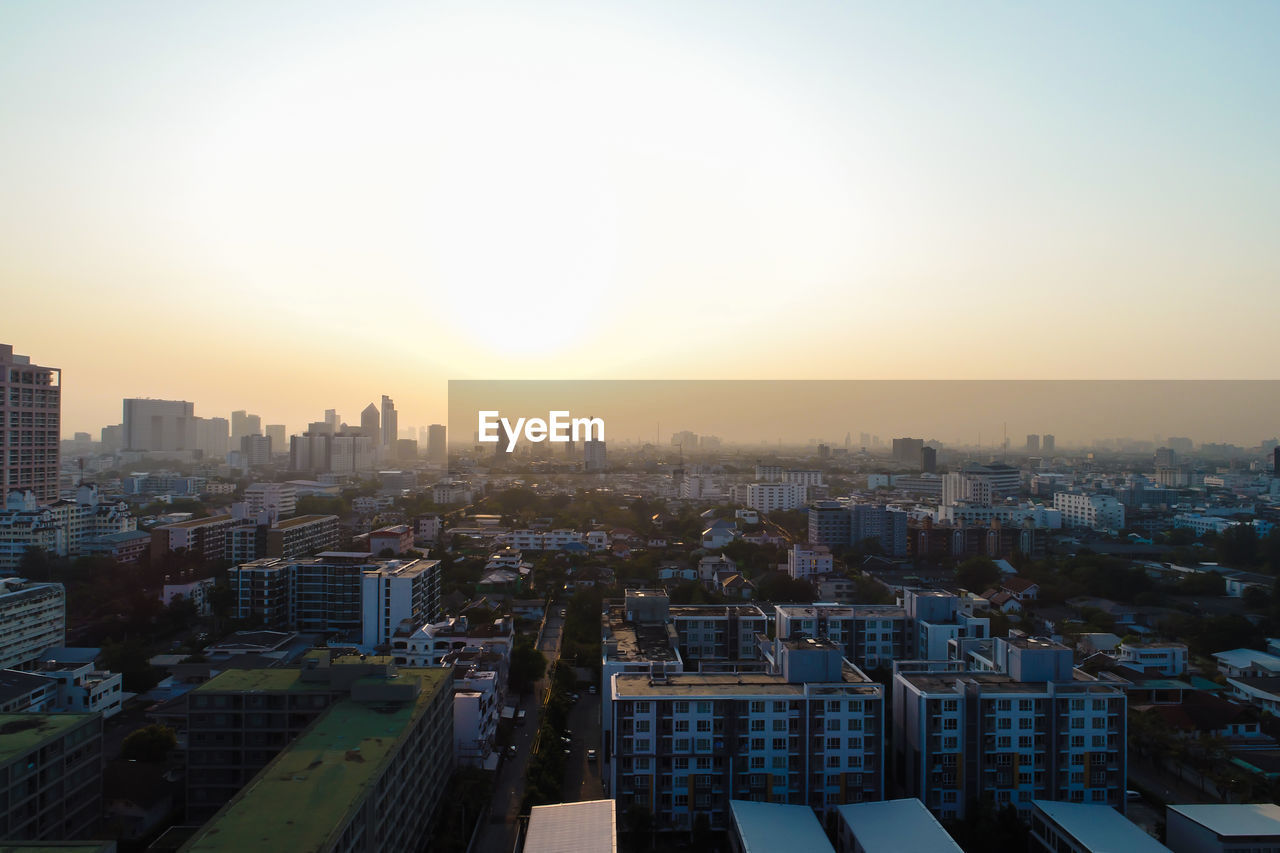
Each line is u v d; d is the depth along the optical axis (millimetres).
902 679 135000
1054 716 125812
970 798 124812
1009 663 138375
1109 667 186875
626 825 121625
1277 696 171125
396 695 121750
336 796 90312
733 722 123938
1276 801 128125
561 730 161125
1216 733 155000
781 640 141875
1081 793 125875
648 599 180750
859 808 117375
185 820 126500
